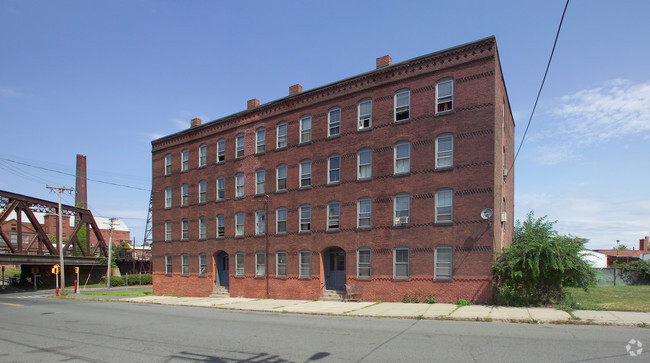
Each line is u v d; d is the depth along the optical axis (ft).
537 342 40.68
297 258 100.68
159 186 141.08
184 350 41.29
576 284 68.85
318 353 38.11
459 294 76.74
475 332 47.60
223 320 64.44
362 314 66.90
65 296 143.23
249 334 49.62
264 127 112.47
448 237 79.30
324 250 97.04
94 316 75.05
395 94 89.25
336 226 94.89
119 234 388.98
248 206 113.19
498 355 35.63
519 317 57.21
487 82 78.43
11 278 222.28
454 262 78.07
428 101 84.69
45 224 303.07
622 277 140.97
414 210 83.76
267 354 38.29
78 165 304.50
